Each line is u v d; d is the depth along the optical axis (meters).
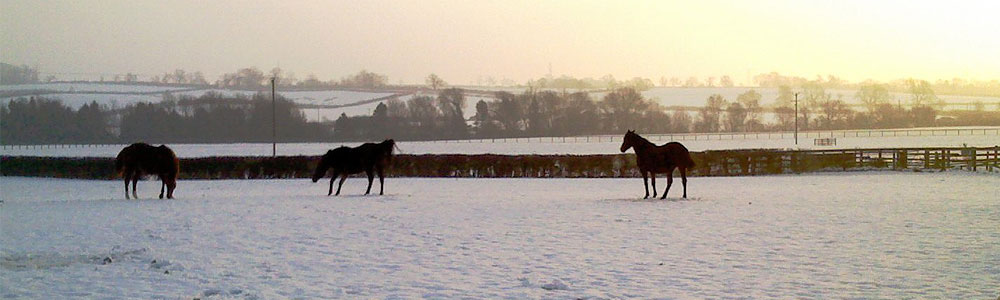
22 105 149.12
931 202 24.11
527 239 16.48
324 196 28.14
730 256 14.23
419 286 11.80
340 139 141.50
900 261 13.60
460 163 44.62
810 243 15.67
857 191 29.44
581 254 14.53
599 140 123.25
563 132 154.88
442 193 30.92
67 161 48.00
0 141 137.88
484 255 14.49
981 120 179.38
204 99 168.00
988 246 15.10
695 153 45.03
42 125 145.25
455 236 16.98
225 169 44.75
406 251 14.98
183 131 142.38
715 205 23.58
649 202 24.83
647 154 26.12
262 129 142.88
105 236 17.11
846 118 179.75
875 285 11.73
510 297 11.07
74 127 146.62
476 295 11.20
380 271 12.98
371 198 26.97
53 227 18.72
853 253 14.45
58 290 11.56
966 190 29.22
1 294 11.30
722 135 144.25
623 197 27.84
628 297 11.05
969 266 13.11
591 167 43.66
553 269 13.09
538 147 98.69
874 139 115.25
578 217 20.48
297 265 13.54
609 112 169.12
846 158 45.50
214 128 142.38
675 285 11.80
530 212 21.81
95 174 46.84
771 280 12.12
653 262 13.67
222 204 24.45
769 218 19.97
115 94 197.38
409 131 148.38
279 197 27.56
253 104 157.25
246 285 11.88
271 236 17.02
